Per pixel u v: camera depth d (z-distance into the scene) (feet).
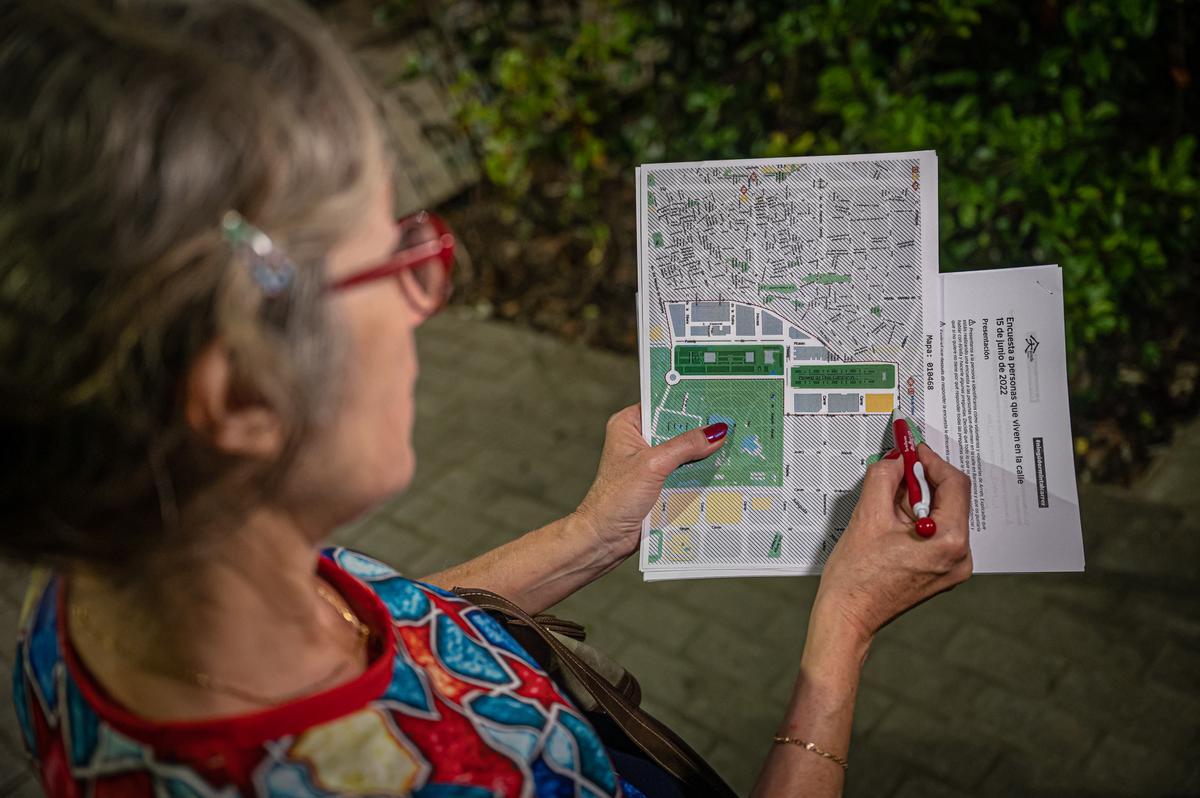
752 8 13.62
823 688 3.34
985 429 4.02
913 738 9.09
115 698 2.10
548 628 3.98
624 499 4.05
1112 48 10.96
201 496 1.88
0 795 8.96
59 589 2.27
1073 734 8.97
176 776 1.99
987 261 11.37
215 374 1.76
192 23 1.81
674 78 14.12
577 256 15.47
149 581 1.99
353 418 2.03
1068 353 10.68
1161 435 11.37
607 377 13.74
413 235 2.15
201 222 1.68
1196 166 11.51
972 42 12.13
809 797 3.12
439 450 12.79
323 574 2.55
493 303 15.11
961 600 10.19
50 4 1.74
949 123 10.46
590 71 14.17
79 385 1.70
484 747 2.34
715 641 10.17
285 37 1.86
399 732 2.18
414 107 16.92
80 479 1.78
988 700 9.32
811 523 4.14
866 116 10.96
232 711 2.09
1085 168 10.62
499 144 14.34
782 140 11.96
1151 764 8.68
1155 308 12.24
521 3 15.42
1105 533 10.55
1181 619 9.74
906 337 4.10
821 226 4.12
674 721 9.46
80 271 1.65
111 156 1.65
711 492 4.16
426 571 11.23
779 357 4.15
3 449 1.77
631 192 15.48
